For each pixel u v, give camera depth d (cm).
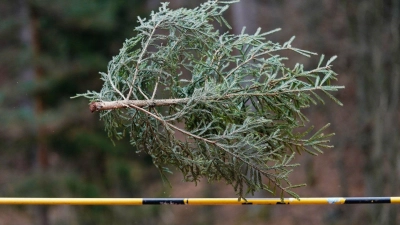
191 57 382
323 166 1584
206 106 359
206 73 380
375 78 1299
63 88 1355
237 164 357
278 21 1530
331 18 1428
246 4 1501
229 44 375
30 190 1288
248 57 366
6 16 1303
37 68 1315
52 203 422
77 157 1433
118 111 384
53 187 1299
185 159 366
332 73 351
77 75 1352
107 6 1391
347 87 1450
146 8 1585
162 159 384
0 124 1261
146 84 393
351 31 1362
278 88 350
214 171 369
